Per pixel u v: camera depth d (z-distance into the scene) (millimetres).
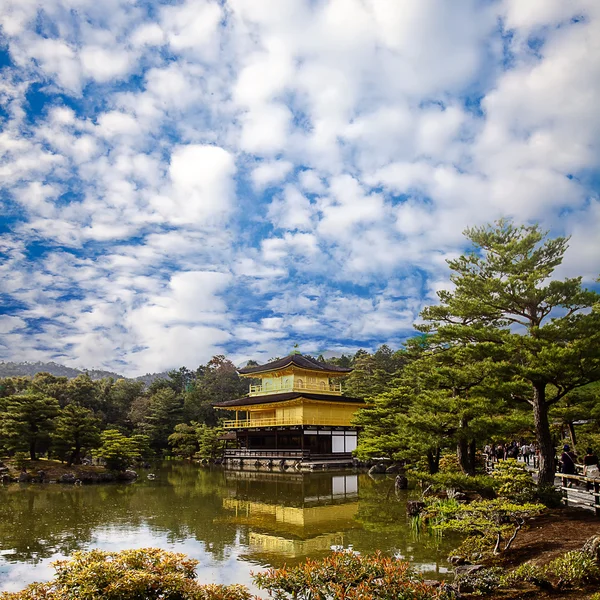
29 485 45250
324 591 11812
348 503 34094
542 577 13352
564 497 21844
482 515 18281
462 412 25781
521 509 17031
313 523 27219
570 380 23531
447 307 29938
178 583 10086
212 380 121938
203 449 75938
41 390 88188
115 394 104125
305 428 68500
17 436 49844
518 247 25297
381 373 85688
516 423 25094
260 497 37688
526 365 24766
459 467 32250
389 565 12547
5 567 19469
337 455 68312
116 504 34469
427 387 31500
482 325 26375
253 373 81000
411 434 30609
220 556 20516
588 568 13086
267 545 22312
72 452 53344
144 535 24578
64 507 33125
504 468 24219
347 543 22156
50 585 10031
